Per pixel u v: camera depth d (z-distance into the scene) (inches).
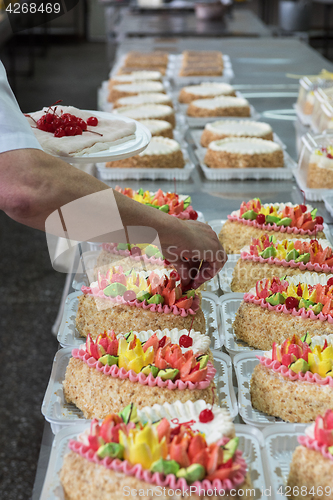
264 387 37.8
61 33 347.3
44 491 30.5
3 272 133.9
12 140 30.4
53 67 285.6
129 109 95.4
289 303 44.3
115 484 28.3
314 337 40.6
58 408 37.7
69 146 47.8
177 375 36.4
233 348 44.6
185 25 191.2
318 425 31.6
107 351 38.5
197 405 33.9
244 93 117.8
